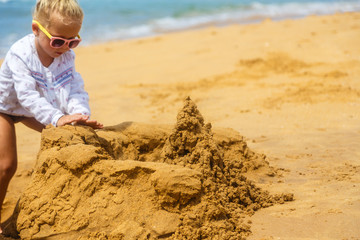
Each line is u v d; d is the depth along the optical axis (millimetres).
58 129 3533
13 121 3885
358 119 6547
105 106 8125
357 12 20547
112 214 3131
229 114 7219
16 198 4336
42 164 3342
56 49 3697
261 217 3447
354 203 3627
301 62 10727
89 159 3248
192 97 8492
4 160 3705
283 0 31781
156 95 8797
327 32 14172
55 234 3115
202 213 3182
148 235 3033
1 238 3273
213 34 15781
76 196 3203
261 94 8375
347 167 4598
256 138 5883
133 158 4020
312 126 6316
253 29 16156
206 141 3701
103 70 11297
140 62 12039
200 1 31438
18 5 22281
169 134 4066
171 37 15914
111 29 18969
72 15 3621
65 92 3900
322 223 3287
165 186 3154
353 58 10891
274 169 4582
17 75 3658
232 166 3842
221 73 10305
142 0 31250
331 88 8406
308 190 3990
